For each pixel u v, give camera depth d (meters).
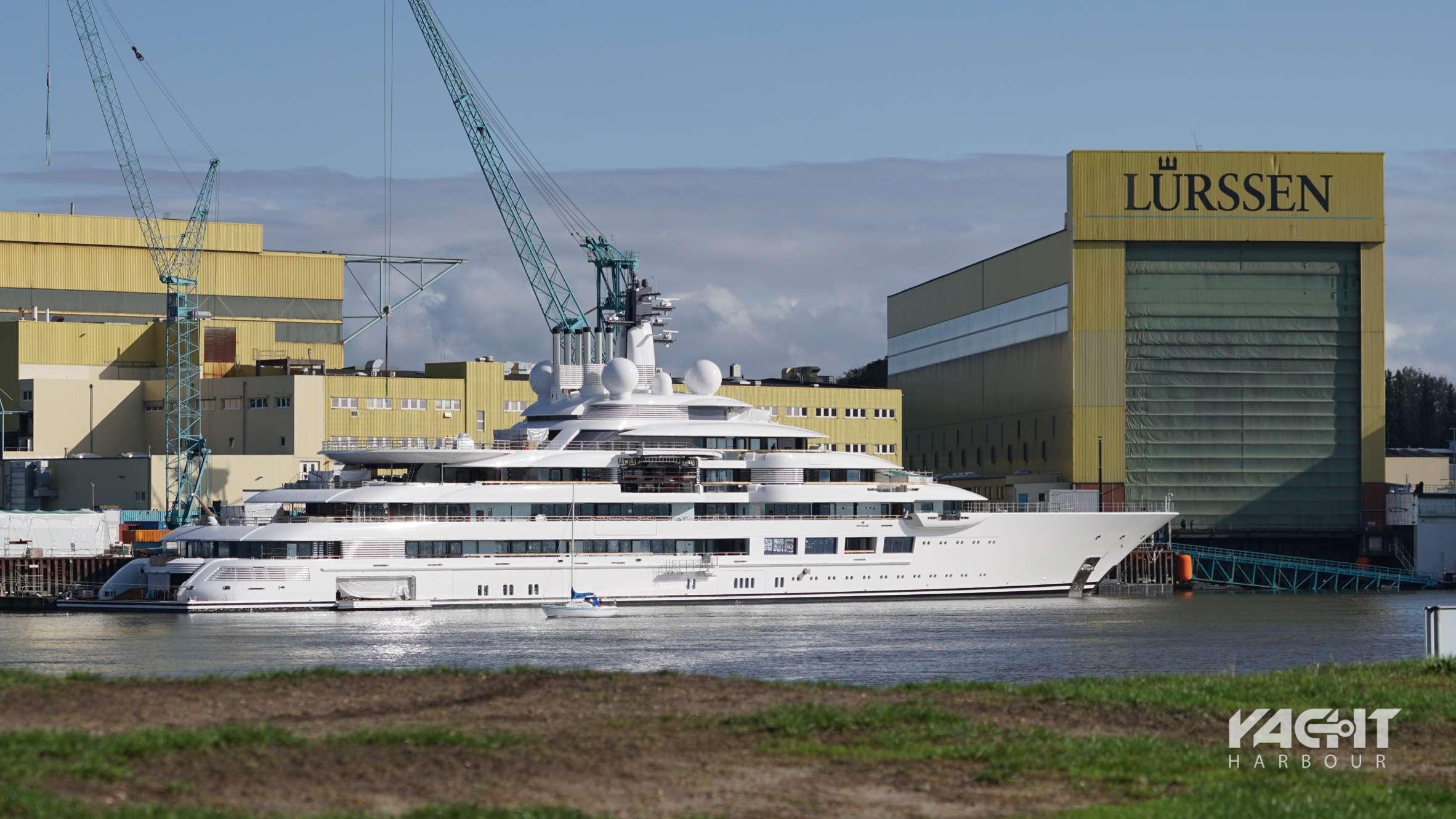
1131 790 85.00
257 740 85.69
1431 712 107.69
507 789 79.56
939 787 84.25
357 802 76.44
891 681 160.50
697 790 81.50
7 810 71.06
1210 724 103.06
